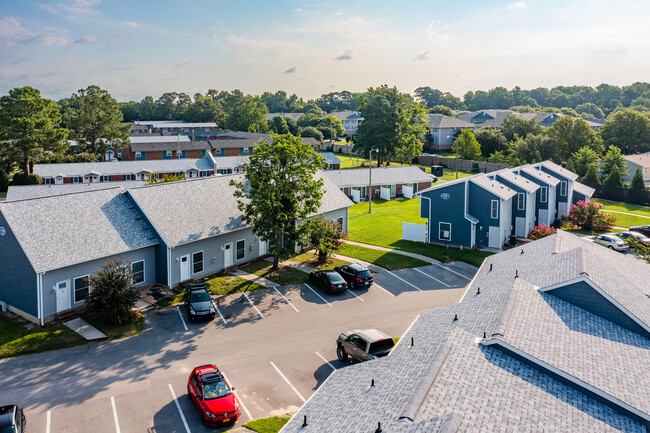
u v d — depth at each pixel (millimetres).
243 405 20438
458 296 33906
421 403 11836
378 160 105875
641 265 24438
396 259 42531
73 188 53688
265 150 36625
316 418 14188
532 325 16562
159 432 18562
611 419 12984
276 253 36781
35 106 78938
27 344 25562
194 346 25906
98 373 22906
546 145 97500
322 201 47500
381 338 22812
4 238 29016
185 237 34562
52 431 18500
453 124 132625
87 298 28266
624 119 108250
